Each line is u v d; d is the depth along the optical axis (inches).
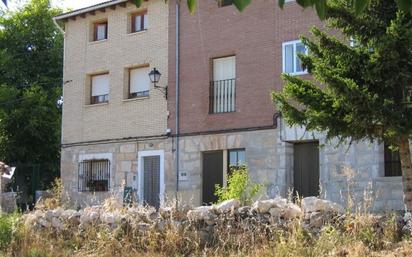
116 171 845.2
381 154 623.5
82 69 906.1
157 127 809.5
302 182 688.4
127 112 845.2
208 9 775.7
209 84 765.9
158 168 804.6
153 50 827.4
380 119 363.6
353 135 384.8
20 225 458.3
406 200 381.7
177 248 388.8
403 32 353.7
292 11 700.7
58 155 1175.0
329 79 363.9
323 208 363.6
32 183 1053.2
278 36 709.3
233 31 749.3
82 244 423.5
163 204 515.8
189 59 788.6
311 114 382.9
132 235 410.0
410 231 333.7
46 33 1213.7
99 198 854.5
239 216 389.1
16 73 1181.1
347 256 312.5
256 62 724.7
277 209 376.2
